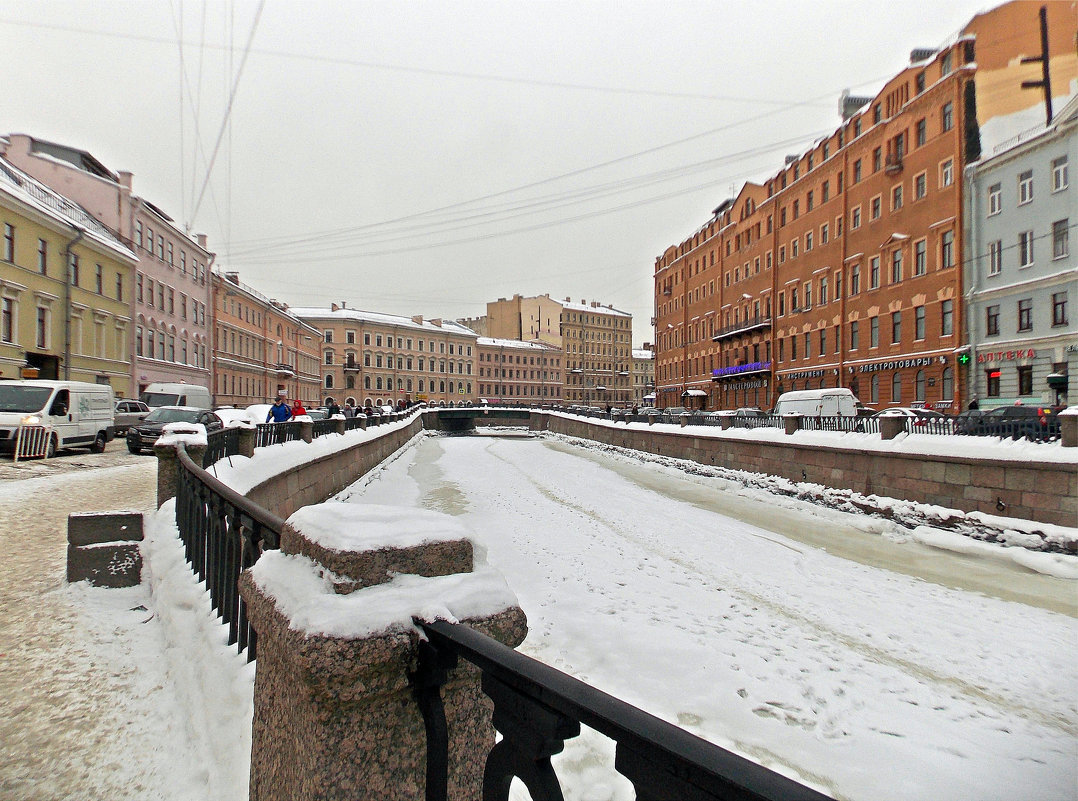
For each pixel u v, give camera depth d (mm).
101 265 31469
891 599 7875
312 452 12820
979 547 10414
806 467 16734
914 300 32188
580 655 5668
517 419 61062
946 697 5141
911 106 32500
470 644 1240
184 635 3732
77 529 5379
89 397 18344
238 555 3330
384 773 1372
